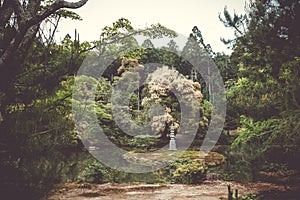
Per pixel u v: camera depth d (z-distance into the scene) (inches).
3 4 156.2
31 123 146.7
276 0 238.4
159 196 259.4
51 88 161.9
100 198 247.6
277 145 295.0
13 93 148.5
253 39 255.1
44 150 148.2
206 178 329.7
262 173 323.6
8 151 140.9
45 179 150.0
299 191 244.7
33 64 162.2
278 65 237.1
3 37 151.4
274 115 287.3
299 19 222.8
